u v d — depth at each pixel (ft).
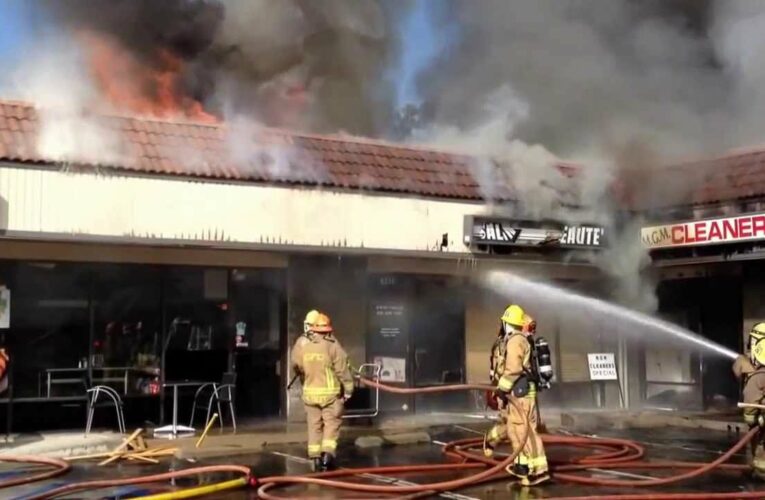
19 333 34.22
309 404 28.25
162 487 25.11
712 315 43.75
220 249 35.63
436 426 38.81
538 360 25.90
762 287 41.06
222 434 34.96
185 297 37.37
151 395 36.45
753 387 26.71
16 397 34.06
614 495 23.43
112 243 32.24
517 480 26.07
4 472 27.68
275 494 23.98
